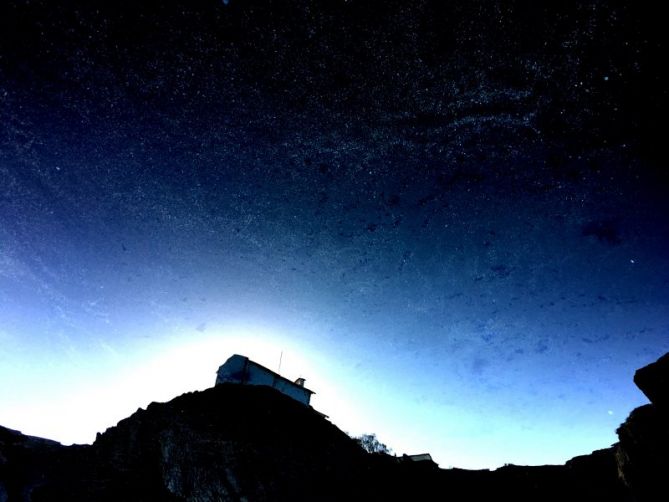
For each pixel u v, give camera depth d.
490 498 12.21
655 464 7.90
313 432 18.41
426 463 16.08
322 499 11.73
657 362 8.49
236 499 11.12
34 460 16.42
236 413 17.86
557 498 11.05
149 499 11.78
